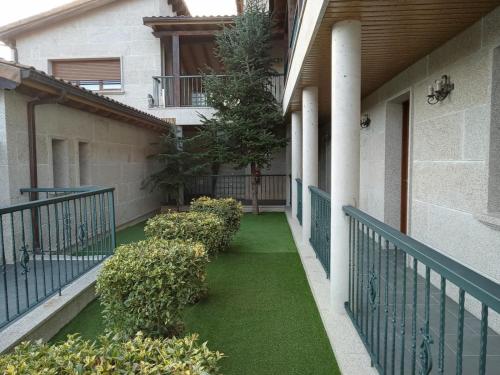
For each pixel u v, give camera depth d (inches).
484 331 40.3
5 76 158.4
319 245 172.2
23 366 51.6
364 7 98.6
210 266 182.4
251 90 349.1
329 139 376.2
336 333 102.0
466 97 117.6
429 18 107.4
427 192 146.6
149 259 101.9
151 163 368.5
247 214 370.3
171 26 400.8
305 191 215.3
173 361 53.3
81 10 422.3
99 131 260.4
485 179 108.2
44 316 109.0
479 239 111.5
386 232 71.7
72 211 220.7
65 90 185.5
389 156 194.4
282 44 429.4
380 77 182.4
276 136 363.9
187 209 384.8
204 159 368.5
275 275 167.3
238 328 114.3
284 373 89.6
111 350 56.6
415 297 59.9
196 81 503.5
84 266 154.5
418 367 84.8
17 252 175.0
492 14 103.0
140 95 430.0
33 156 186.1
